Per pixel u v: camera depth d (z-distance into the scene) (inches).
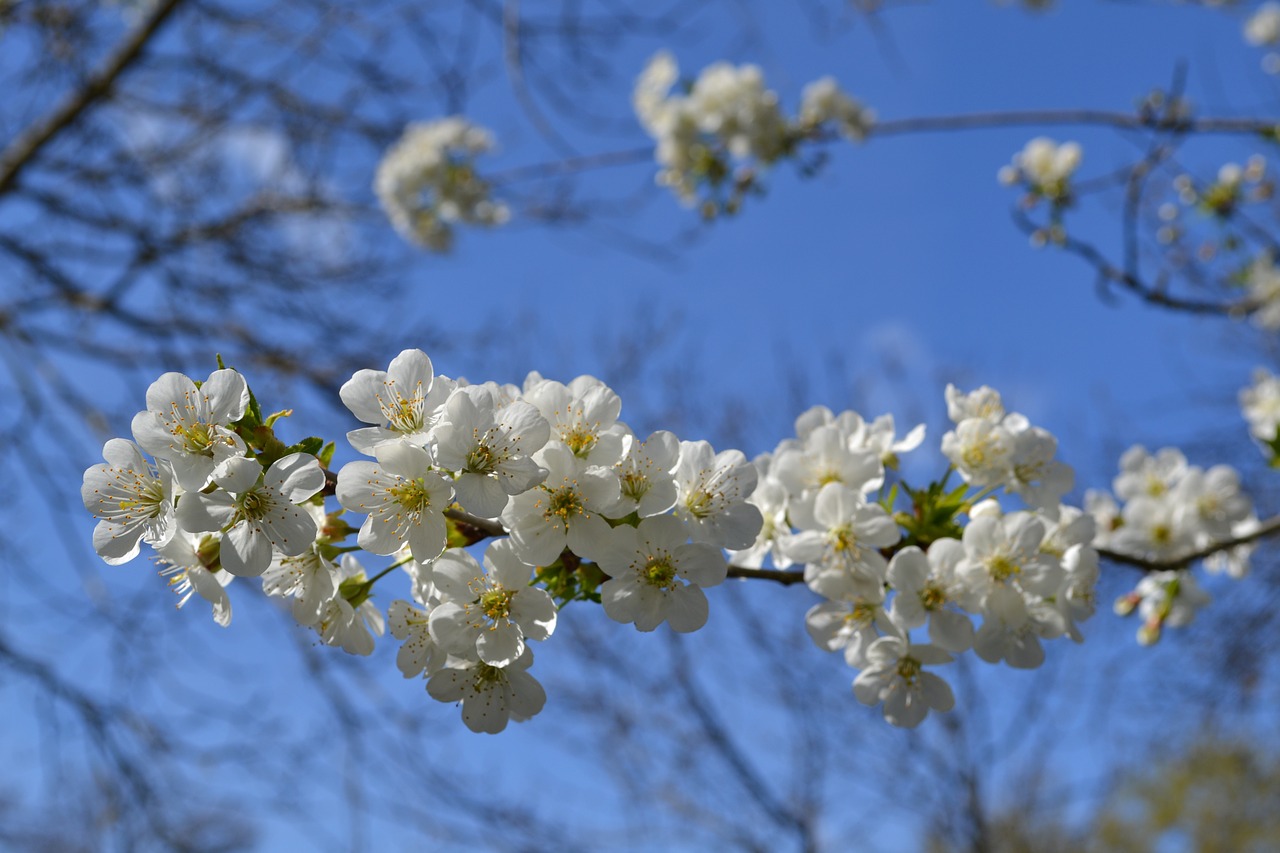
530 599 84.0
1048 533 107.9
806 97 292.4
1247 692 345.4
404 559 90.5
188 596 88.4
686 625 85.4
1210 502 155.3
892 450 118.4
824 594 98.0
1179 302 239.5
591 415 86.7
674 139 290.8
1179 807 594.2
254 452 81.5
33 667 266.5
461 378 87.6
